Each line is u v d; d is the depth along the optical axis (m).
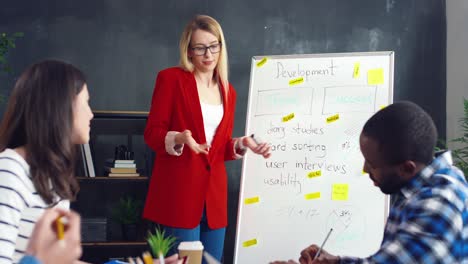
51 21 4.64
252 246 3.40
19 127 1.69
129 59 4.73
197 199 3.29
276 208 3.42
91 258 4.44
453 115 4.92
